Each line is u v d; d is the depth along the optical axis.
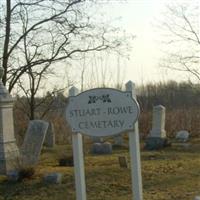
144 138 27.30
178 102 43.19
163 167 14.54
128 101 8.64
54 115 28.34
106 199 10.91
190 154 18.53
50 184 11.96
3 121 14.05
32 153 14.62
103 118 8.77
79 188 9.02
